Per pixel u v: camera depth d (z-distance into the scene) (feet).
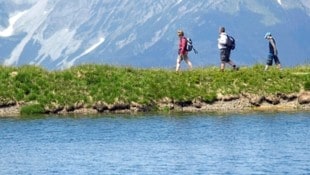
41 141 204.13
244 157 181.37
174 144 197.77
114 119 238.07
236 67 269.44
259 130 215.51
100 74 262.88
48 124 229.25
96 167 173.99
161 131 216.33
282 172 165.89
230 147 192.85
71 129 220.84
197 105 255.29
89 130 219.41
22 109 248.52
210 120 233.55
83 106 251.39
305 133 209.56
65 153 189.26
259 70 270.05
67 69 268.62
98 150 192.24
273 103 258.37
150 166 174.19
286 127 219.20
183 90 257.55
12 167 175.52
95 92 254.47
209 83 262.06
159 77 263.29
